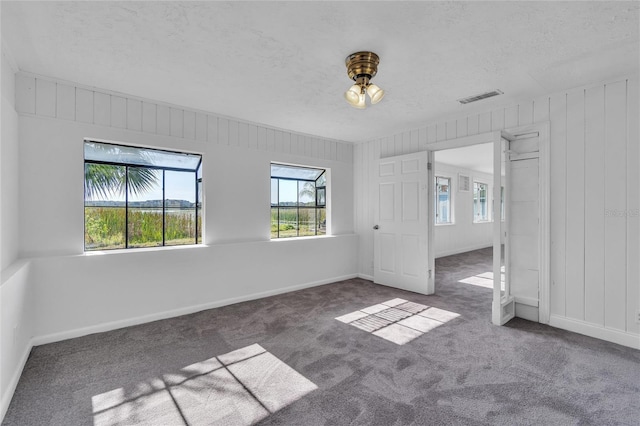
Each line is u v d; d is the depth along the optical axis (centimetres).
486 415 166
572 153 285
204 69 249
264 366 221
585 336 273
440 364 222
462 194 821
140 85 282
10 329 188
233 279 374
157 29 193
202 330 288
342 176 511
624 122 257
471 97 309
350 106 338
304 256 448
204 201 361
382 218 470
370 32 195
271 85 281
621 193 259
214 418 166
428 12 174
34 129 261
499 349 246
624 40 203
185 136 344
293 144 446
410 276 430
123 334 279
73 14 177
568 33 195
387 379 203
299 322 309
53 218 271
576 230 283
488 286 459
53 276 263
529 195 317
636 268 252
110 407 175
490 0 163
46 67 247
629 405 175
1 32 195
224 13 176
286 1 165
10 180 231
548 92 294
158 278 319
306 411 171
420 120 388
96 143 304
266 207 415
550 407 173
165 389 193
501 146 301
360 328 292
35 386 195
